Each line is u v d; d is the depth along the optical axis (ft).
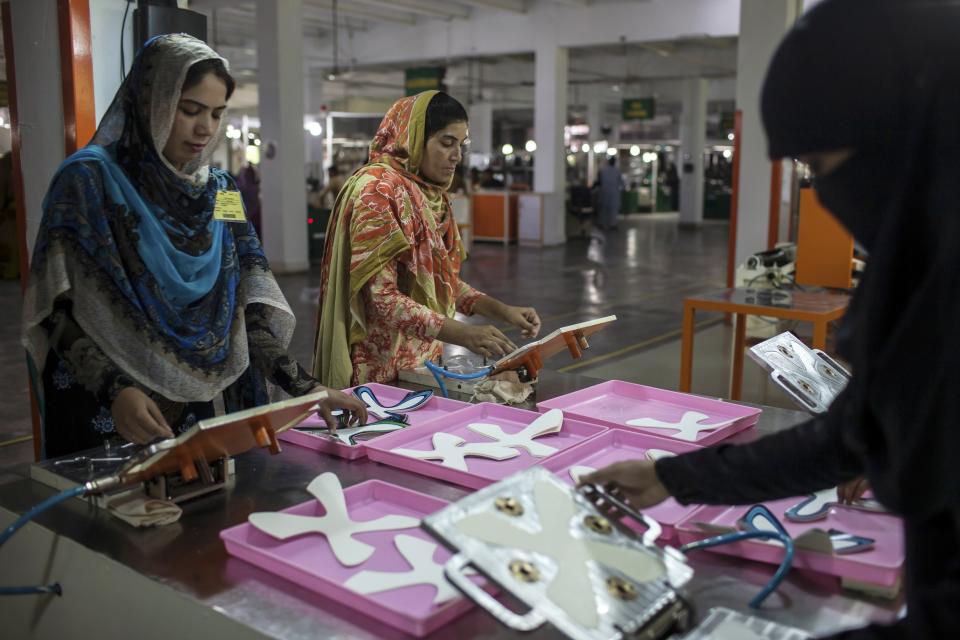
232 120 60.49
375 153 6.66
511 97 68.64
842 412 2.69
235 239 5.26
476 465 4.42
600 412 5.51
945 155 1.90
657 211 76.59
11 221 26.84
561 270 33.12
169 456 3.51
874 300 2.12
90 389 4.25
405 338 6.53
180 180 4.81
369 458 4.62
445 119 6.36
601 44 39.01
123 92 4.73
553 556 2.64
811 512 3.73
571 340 5.52
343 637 2.79
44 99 7.52
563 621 2.39
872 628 2.27
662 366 16.96
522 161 68.39
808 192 12.52
